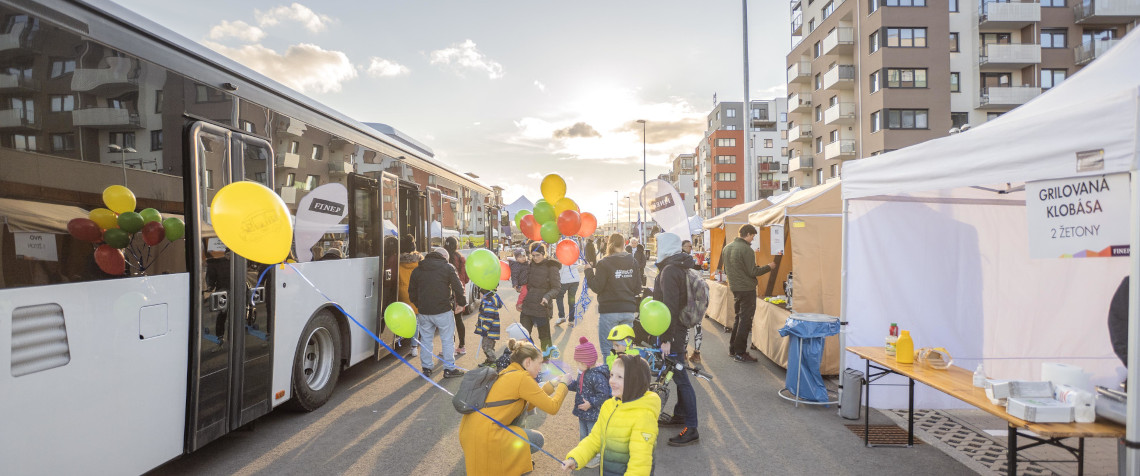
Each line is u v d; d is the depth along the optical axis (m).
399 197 7.70
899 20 30.39
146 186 3.31
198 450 4.45
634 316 5.57
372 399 5.85
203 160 3.77
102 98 3.06
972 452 4.41
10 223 2.57
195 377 3.63
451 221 10.67
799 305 6.63
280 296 4.73
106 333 3.02
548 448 4.55
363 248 6.48
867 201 5.56
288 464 4.17
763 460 4.26
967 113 31.50
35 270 2.67
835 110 34.75
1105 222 3.15
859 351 4.94
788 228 7.21
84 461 2.89
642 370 2.86
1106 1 29.52
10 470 2.55
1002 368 5.49
